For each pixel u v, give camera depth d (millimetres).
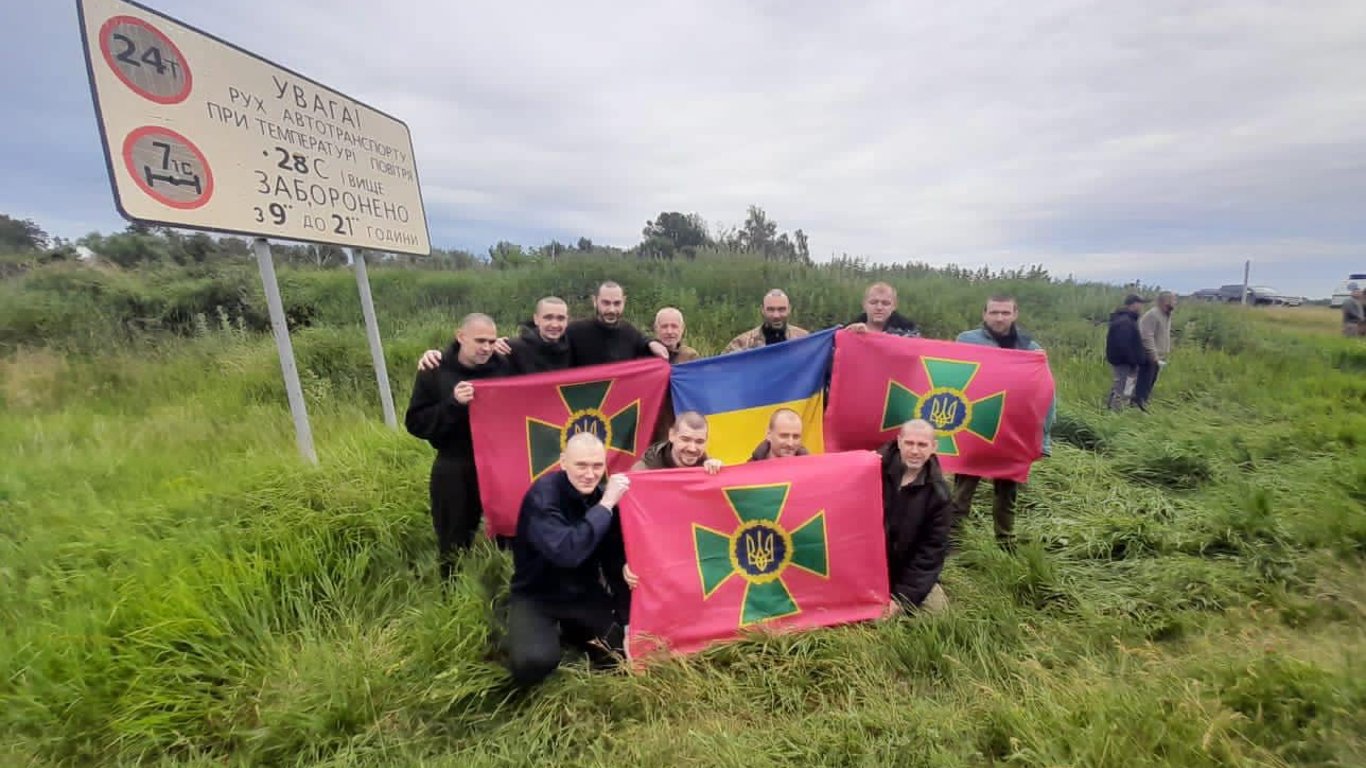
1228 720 3092
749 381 5914
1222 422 9195
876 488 4566
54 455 6723
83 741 3490
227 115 5816
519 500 5160
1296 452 7363
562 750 3420
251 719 3643
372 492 5527
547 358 5859
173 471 6297
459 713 3799
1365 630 4082
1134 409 9867
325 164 6938
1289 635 4098
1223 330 14992
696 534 4355
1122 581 4953
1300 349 14406
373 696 3727
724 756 3188
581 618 4242
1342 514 5258
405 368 10344
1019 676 3750
